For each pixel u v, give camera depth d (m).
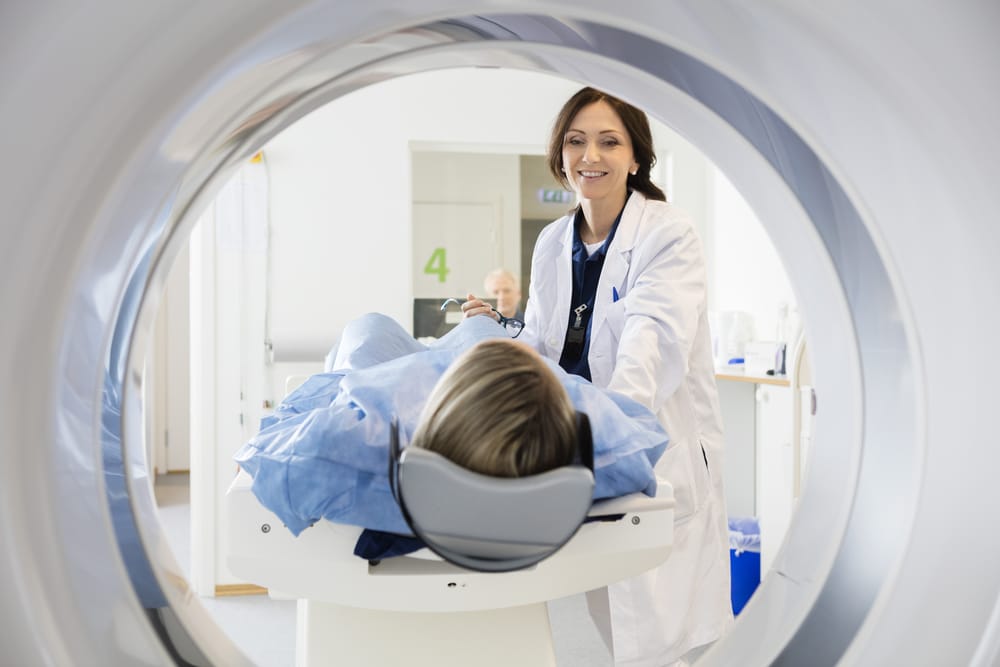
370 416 0.84
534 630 1.06
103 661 0.55
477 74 3.41
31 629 0.50
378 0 0.57
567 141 1.71
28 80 0.49
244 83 0.58
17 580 0.50
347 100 3.27
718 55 0.63
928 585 0.62
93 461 0.56
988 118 0.58
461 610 0.89
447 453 0.74
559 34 0.67
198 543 2.95
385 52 0.68
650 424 1.05
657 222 1.70
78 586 0.53
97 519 0.56
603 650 2.39
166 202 0.60
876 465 0.69
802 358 2.47
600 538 0.90
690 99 0.74
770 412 2.68
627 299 1.64
